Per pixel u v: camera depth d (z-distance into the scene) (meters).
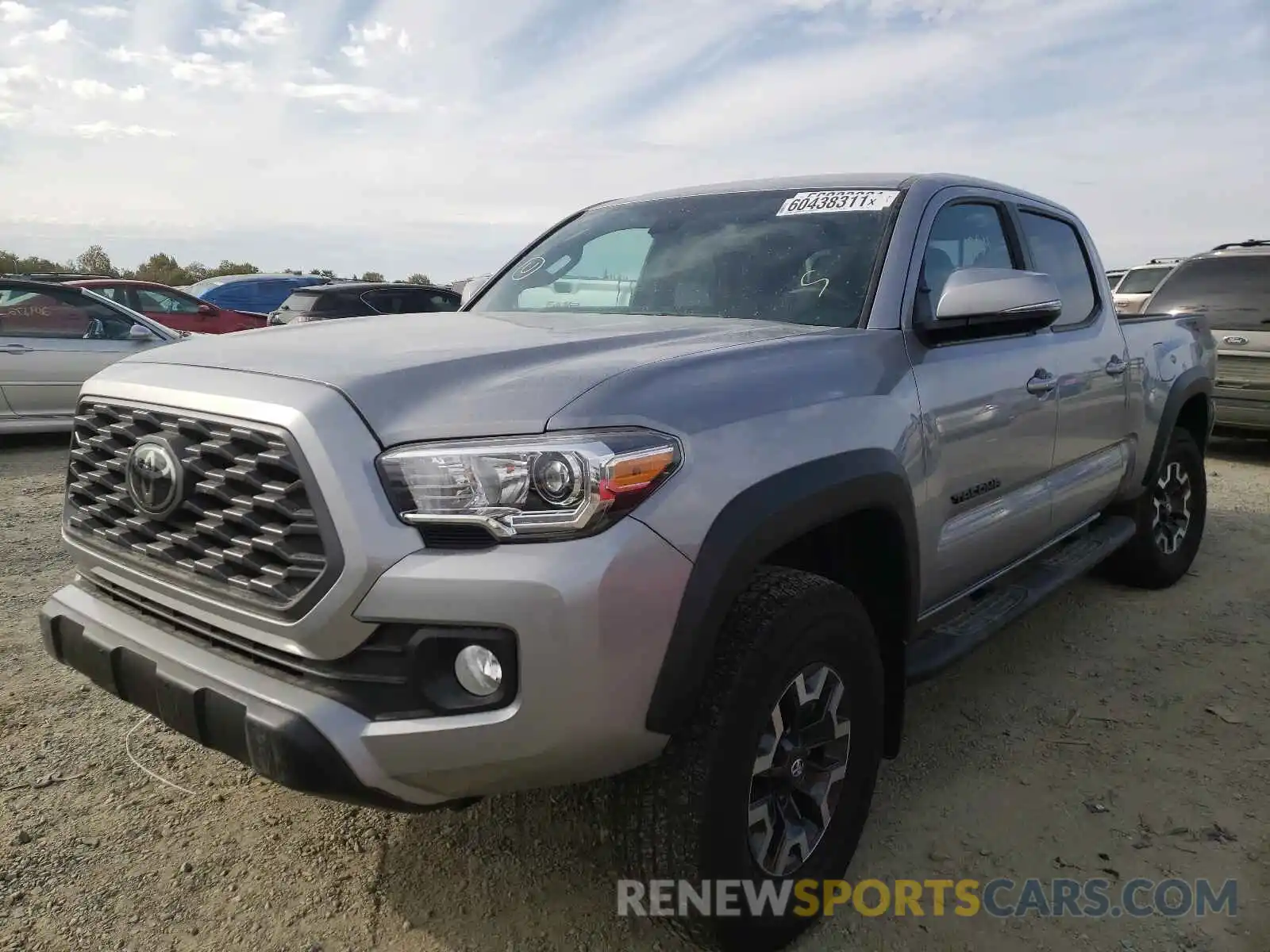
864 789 2.48
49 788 2.93
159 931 2.32
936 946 2.31
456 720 1.82
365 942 2.30
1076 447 3.70
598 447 1.83
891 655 2.68
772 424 2.17
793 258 3.02
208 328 14.84
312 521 1.86
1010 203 3.62
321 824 2.78
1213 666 3.97
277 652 1.98
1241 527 6.18
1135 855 2.66
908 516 2.56
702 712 2.03
